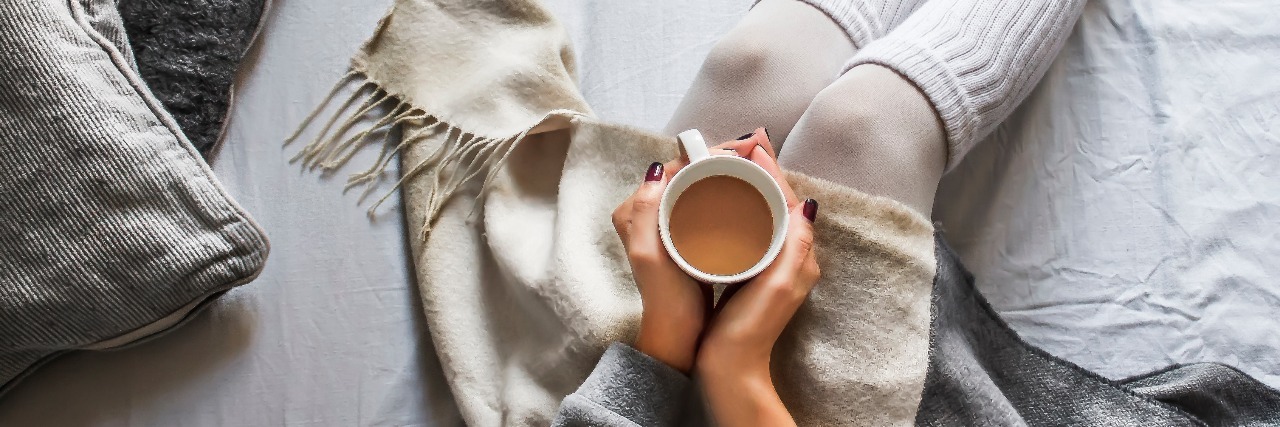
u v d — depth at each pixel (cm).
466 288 146
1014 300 150
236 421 145
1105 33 156
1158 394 139
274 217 149
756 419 126
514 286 142
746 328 126
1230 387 141
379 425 145
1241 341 148
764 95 139
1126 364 148
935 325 133
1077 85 155
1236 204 150
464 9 153
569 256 137
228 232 141
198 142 148
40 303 137
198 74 148
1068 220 152
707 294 131
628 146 139
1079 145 153
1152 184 152
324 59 154
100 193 138
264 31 154
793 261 126
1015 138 154
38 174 136
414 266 149
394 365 147
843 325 132
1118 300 150
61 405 145
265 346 146
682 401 130
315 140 151
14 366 142
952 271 137
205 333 146
